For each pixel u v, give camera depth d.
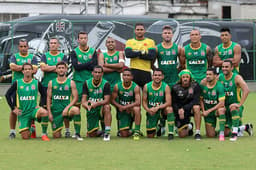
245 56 37.69
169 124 17.02
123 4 58.38
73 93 17.38
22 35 36.31
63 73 17.27
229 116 17.44
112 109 27.56
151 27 37.41
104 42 37.31
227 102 17.28
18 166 13.22
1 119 23.41
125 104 17.50
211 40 38.19
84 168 12.94
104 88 17.16
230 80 17.12
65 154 14.63
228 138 17.34
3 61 35.84
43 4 58.50
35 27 36.50
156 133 17.91
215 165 13.23
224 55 18.34
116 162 13.58
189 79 17.06
